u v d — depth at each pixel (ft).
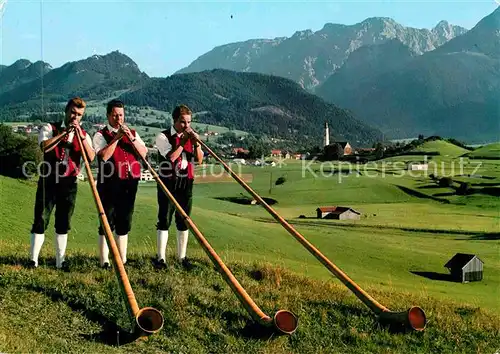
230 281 28.45
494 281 76.74
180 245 38.47
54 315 28.25
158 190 37.11
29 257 37.45
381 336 30.30
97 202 30.71
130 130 35.60
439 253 99.96
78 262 36.65
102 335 26.96
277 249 92.58
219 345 27.43
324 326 30.71
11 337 24.94
